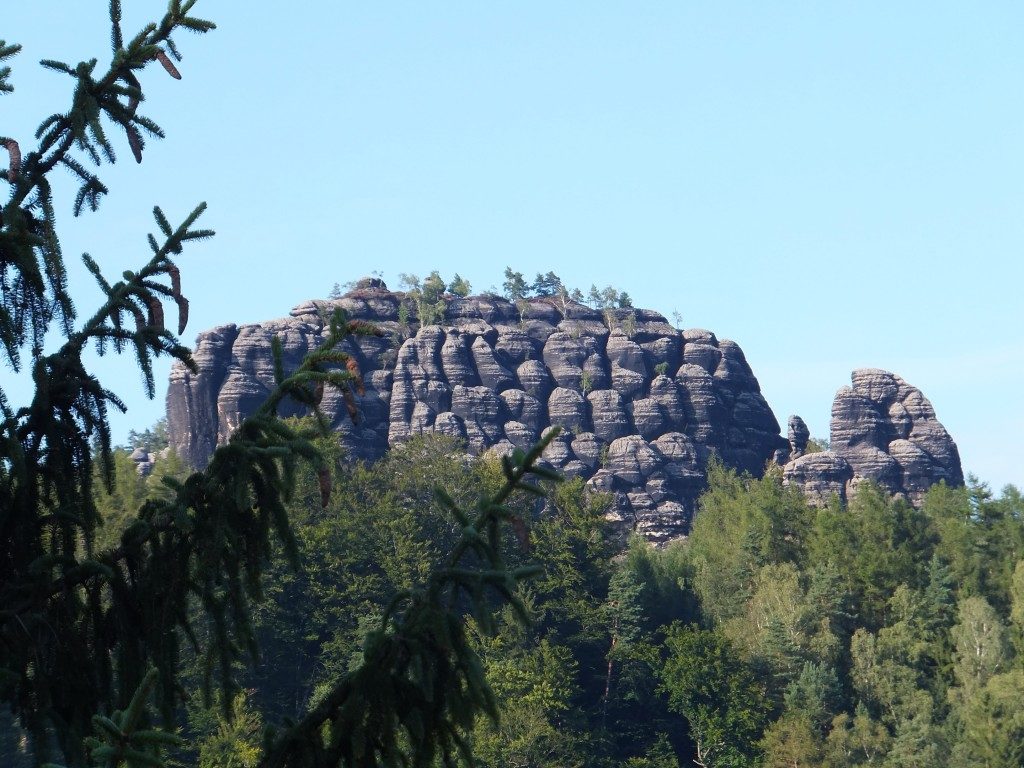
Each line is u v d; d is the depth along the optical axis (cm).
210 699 3862
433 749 3538
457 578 3628
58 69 4000
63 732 3744
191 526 3684
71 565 3872
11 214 3744
